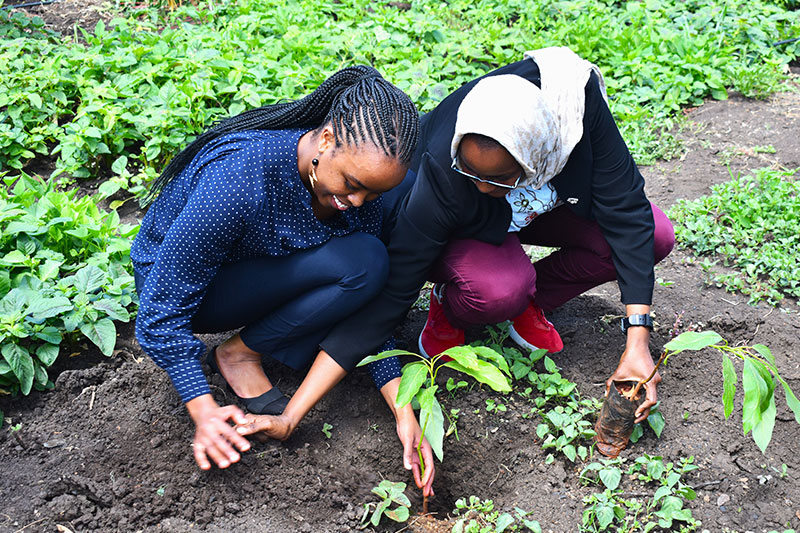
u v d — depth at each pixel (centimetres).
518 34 597
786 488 283
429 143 276
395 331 352
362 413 310
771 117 534
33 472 279
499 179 251
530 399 317
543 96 261
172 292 254
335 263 273
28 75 474
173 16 594
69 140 440
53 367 323
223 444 252
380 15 592
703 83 564
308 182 257
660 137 512
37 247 348
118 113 450
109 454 285
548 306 346
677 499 270
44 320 315
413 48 547
